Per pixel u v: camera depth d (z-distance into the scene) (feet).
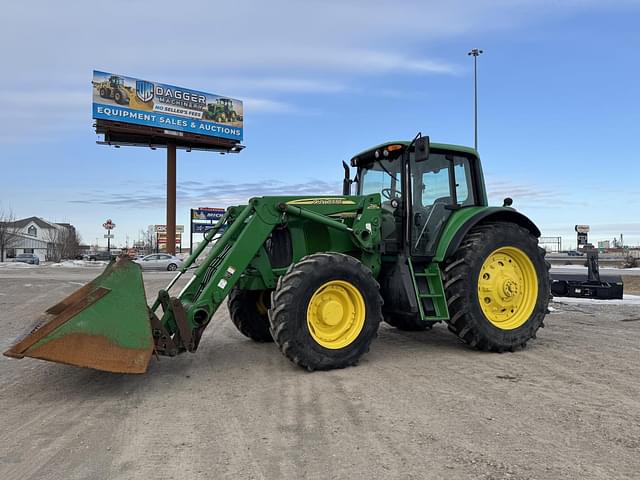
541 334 23.41
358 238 18.85
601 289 36.32
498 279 19.75
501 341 19.08
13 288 49.52
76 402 13.73
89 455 10.27
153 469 9.59
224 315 31.37
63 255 200.34
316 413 12.51
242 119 127.24
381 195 21.27
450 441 10.68
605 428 11.35
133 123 111.86
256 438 11.00
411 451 10.21
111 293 14.16
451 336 23.00
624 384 14.85
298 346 16.01
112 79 109.29
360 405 13.06
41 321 16.97
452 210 20.68
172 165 122.31
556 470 9.32
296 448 10.44
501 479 9.01
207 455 10.18
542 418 12.00
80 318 13.64
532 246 20.24
